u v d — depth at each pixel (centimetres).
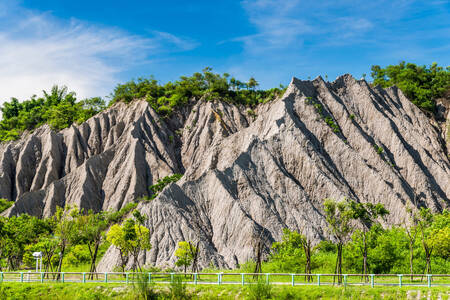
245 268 5794
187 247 5794
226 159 9562
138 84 14550
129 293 4141
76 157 12144
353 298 3628
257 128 9931
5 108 17175
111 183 10969
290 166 8638
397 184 8569
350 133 9650
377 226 6122
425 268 5300
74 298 4216
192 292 4038
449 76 12719
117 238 5325
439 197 8675
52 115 14425
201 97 13438
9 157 12256
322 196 8131
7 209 10106
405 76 13062
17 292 4441
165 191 7650
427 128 10994
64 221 5725
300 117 9750
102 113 13225
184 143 12412
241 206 7500
